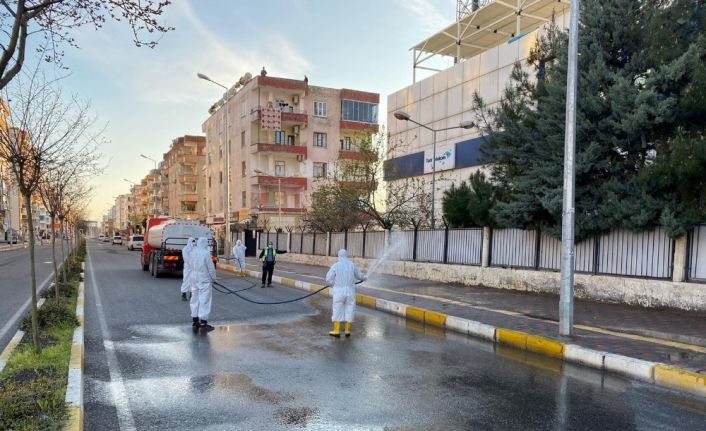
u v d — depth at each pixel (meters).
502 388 5.97
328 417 4.86
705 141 9.38
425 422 4.77
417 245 19.41
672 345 7.56
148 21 4.93
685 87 10.58
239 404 5.20
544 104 12.71
